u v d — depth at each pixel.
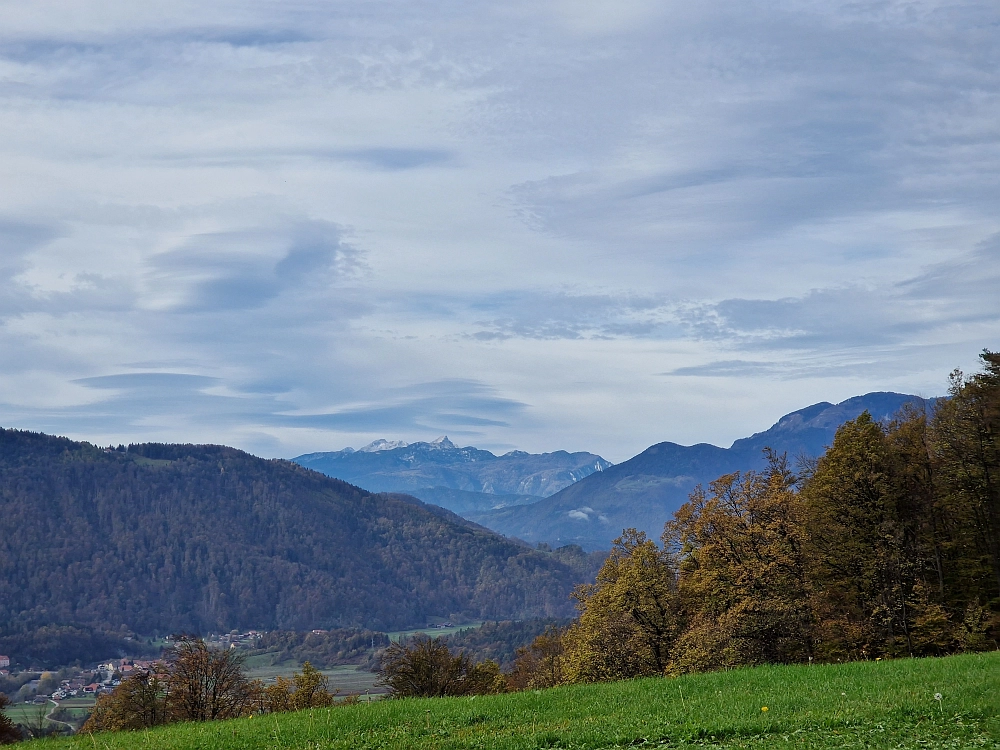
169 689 56.78
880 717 19.20
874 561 51.25
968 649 47.38
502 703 25.19
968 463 52.72
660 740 19.03
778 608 51.25
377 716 23.45
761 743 18.03
